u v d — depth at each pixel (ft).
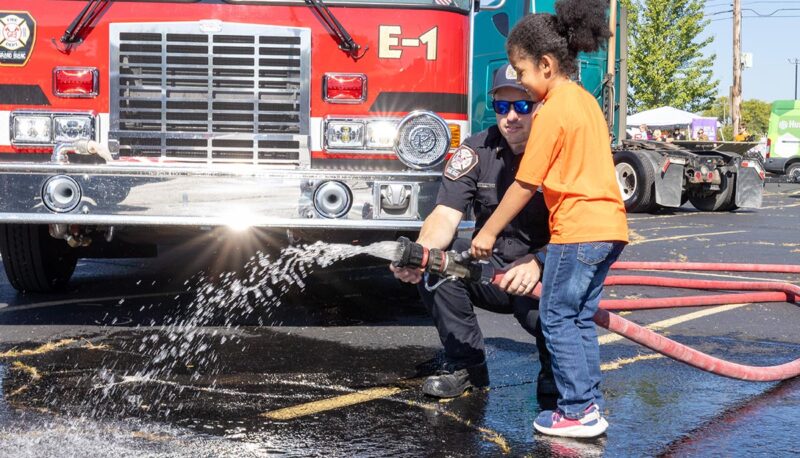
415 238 19.45
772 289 22.25
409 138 16.94
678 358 13.43
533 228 13.16
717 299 20.83
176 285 23.06
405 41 17.62
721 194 54.13
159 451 11.06
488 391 14.15
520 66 11.70
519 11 33.12
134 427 11.98
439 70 17.72
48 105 17.28
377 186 16.67
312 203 16.57
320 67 17.49
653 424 12.66
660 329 19.48
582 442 11.82
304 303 21.12
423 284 13.80
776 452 11.60
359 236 19.38
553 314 11.76
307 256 21.15
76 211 16.33
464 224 17.54
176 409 12.82
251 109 17.47
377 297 22.08
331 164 17.60
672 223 46.11
